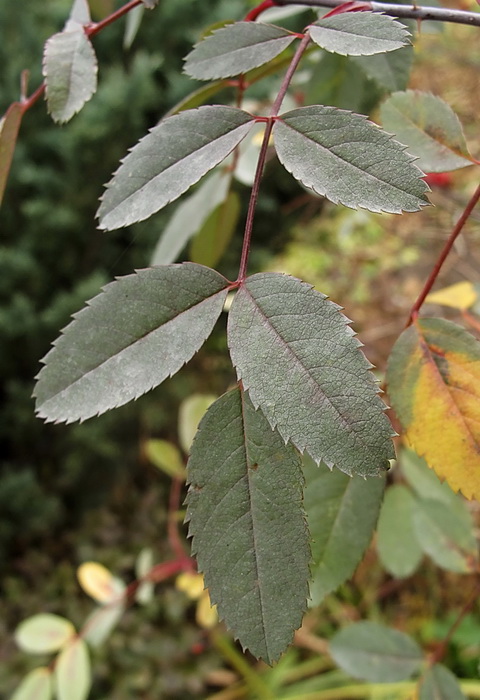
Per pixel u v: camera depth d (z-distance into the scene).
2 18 0.65
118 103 0.64
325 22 0.15
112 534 0.66
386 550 0.23
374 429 0.13
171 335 0.14
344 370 0.13
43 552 0.67
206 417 0.13
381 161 0.13
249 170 0.27
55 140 0.66
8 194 0.67
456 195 0.38
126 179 0.14
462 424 0.15
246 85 0.20
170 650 0.57
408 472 0.23
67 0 0.68
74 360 0.14
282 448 0.13
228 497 0.13
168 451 0.35
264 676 0.53
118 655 0.56
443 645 0.22
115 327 0.14
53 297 0.70
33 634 0.35
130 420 0.73
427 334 0.16
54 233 0.67
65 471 0.72
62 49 0.17
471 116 0.45
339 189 0.13
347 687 0.46
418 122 0.17
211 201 0.23
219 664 0.56
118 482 0.72
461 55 0.52
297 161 0.14
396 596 0.52
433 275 0.16
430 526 0.23
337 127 0.14
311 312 0.13
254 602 0.13
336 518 0.17
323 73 0.22
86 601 0.62
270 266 0.81
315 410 0.13
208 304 0.14
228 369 0.75
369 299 0.75
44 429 0.71
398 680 0.22
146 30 0.73
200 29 0.71
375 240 0.79
